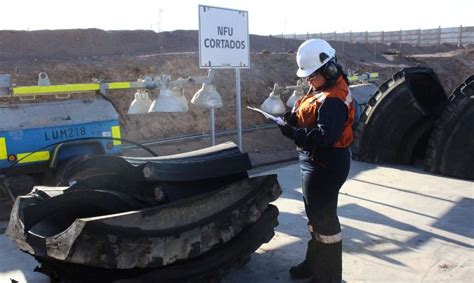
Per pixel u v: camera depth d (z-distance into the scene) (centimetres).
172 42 2264
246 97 1508
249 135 1282
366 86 1190
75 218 402
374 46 3491
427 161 872
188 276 390
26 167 636
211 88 689
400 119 916
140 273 379
